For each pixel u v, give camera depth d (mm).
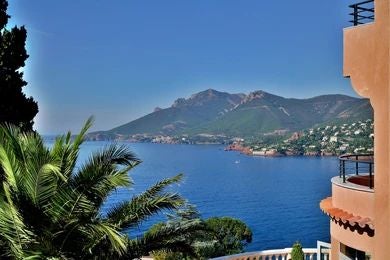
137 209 13578
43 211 11594
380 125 11641
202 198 159750
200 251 28172
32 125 19938
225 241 32438
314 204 144500
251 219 121188
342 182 14016
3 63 19156
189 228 15000
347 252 13641
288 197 160375
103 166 12562
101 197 13180
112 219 13305
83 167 12398
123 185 12234
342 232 13312
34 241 11422
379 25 11828
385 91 11594
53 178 11562
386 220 11469
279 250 21609
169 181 14508
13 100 18938
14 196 11312
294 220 119312
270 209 136500
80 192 12008
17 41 19422
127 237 13555
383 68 11656
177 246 14602
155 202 13664
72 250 11961
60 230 11688
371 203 12453
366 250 12445
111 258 13172
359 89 12195
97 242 12531
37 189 11414
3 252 12352
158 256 22391
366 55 12094
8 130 12625
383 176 11539
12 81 19062
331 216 13508
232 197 161750
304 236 101062
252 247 91250
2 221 11438
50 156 11898
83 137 12930
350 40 12523
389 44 11469
